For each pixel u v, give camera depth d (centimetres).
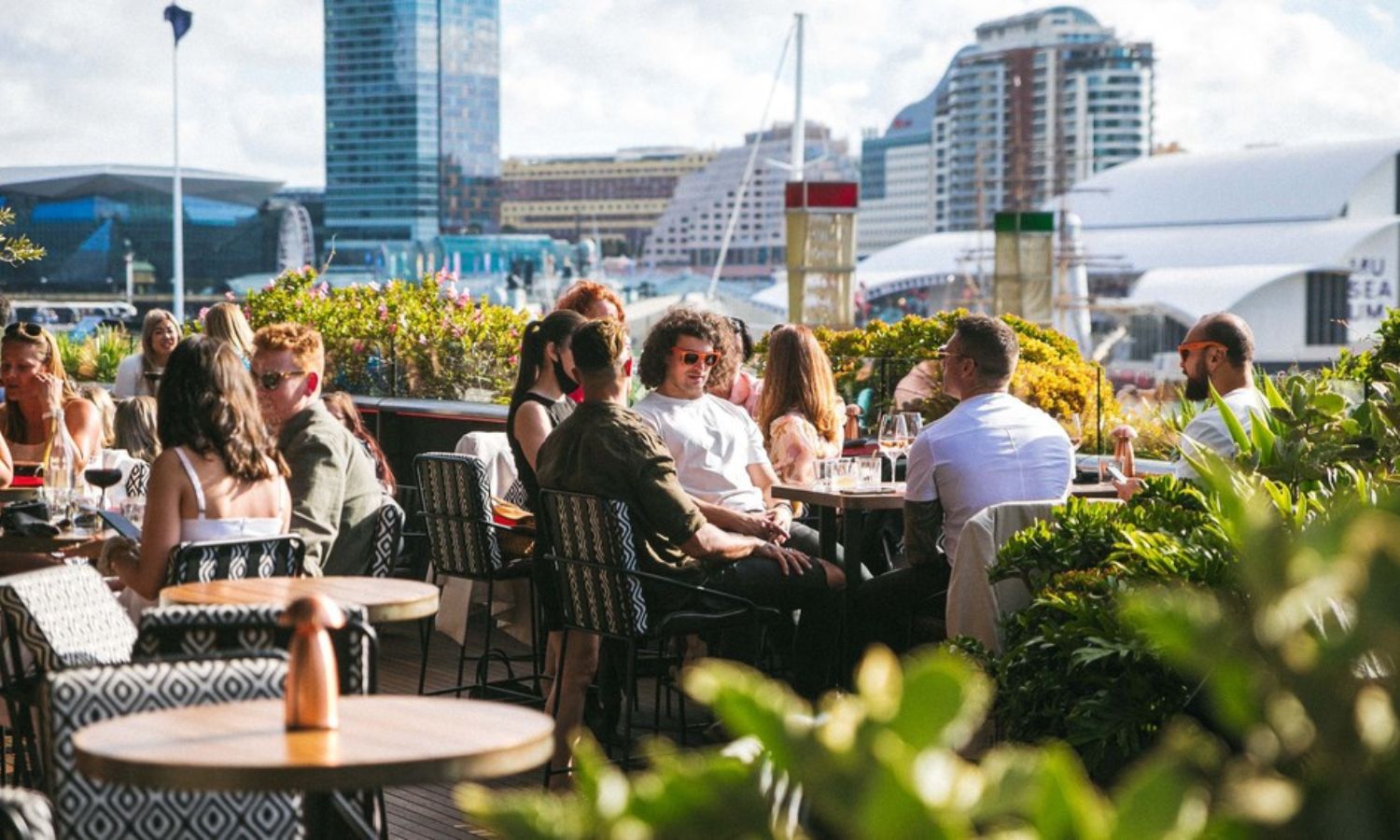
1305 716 123
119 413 647
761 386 748
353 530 498
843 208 2275
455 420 973
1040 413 558
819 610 566
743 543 519
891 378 875
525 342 578
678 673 582
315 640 269
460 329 1077
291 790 245
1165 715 364
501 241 11331
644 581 499
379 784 247
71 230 10900
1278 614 123
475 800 137
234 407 422
